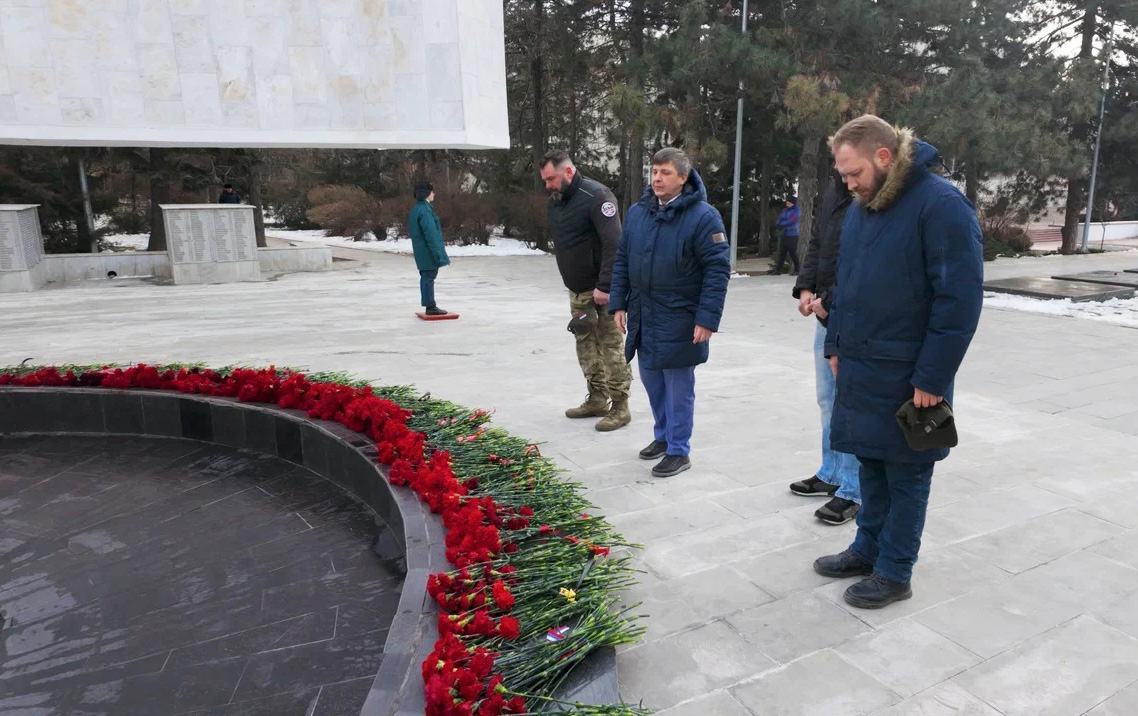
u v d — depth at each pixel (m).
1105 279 12.32
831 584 2.81
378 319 9.09
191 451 4.09
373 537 3.04
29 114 5.54
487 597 2.18
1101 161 23.61
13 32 5.45
